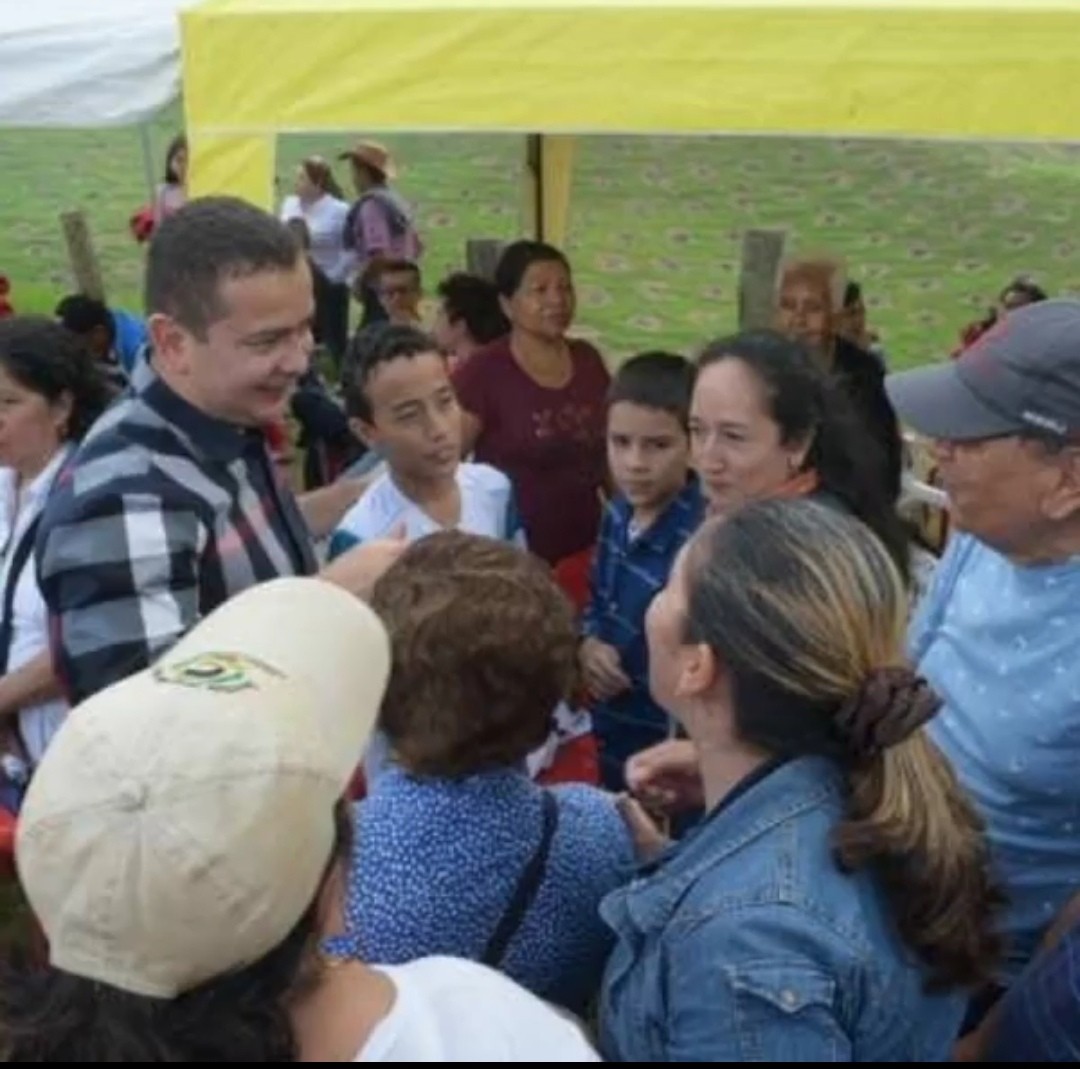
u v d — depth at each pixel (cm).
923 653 248
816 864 162
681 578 175
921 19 354
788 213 1422
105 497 235
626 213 1411
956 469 229
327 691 141
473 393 491
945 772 174
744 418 289
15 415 343
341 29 376
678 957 163
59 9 579
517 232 1190
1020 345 226
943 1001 170
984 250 1314
